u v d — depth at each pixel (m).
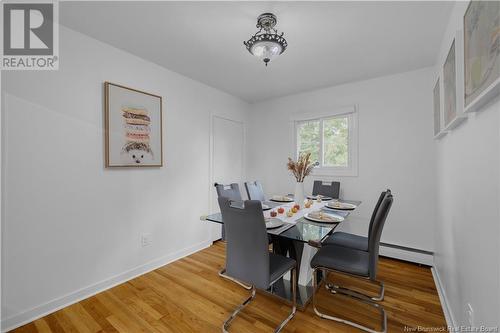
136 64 2.37
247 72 2.80
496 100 0.90
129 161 2.28
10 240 1.59
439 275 2.12
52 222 1.79
